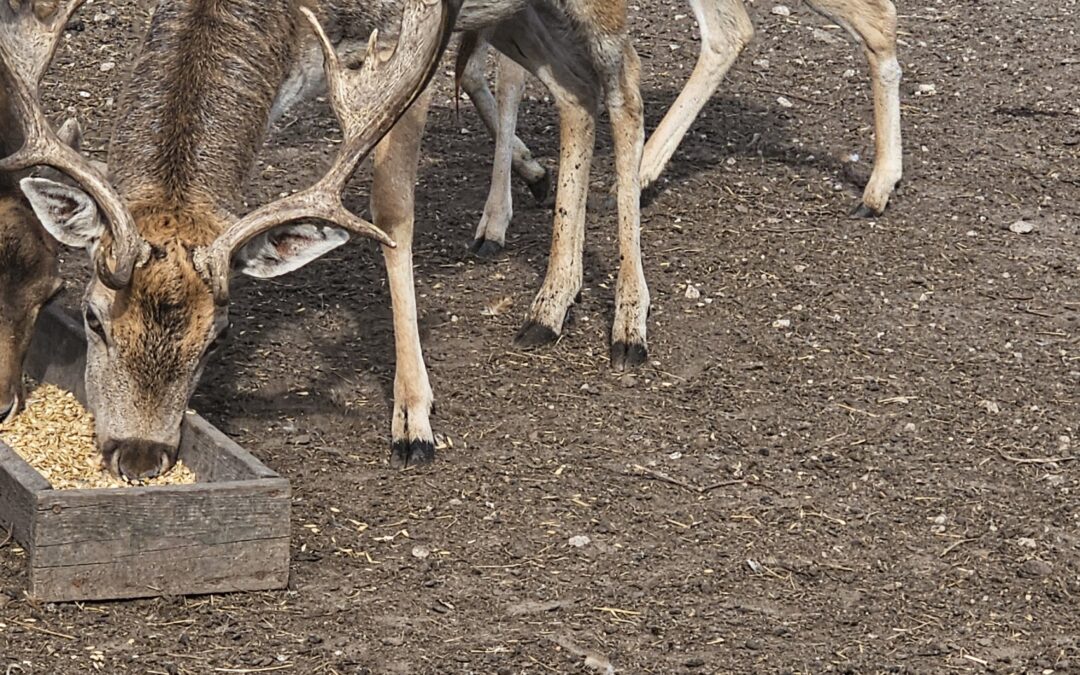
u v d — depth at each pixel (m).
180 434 8.20
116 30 15.19
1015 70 16.11
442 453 9.38
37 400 9.27
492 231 11.98
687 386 10.33
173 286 7.71
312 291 11.30
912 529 8.88
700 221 12.61
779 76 15.59
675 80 15.27
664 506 8.97
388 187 9.23
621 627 7.74
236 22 8.66
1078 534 8.88
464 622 7.70
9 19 7.95
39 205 7.71
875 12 12.56
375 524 8.58
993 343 11.05
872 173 12.91
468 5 9.66
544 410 9.95
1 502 7.85
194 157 8.18
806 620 7.92
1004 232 12.78
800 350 10.82
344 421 9.69
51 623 7.34
